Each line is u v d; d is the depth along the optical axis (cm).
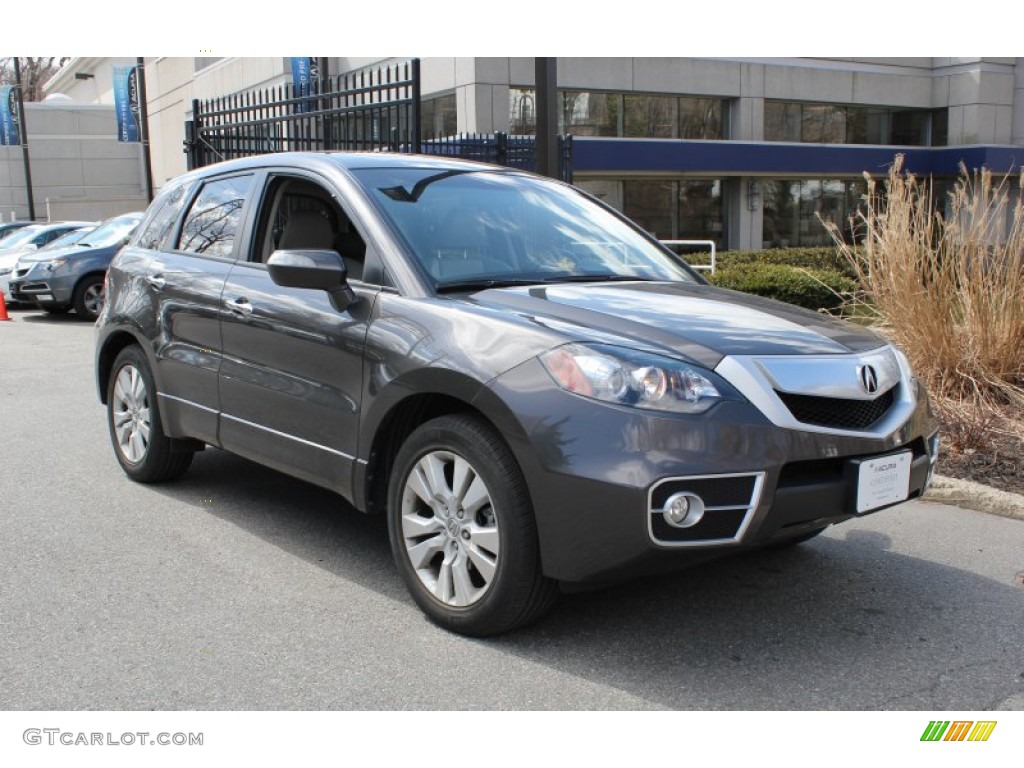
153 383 536
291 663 340
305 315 414
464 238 420
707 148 2308
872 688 329
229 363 463
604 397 318
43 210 3950
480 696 319
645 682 331
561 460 318
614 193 2344
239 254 477
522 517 334
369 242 405
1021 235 690
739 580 427
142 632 365
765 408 321
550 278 418
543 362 330
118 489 555
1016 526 503
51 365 1044
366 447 387
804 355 343
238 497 540
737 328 356
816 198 2645
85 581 415
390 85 982
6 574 423
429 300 377
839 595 410
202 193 531
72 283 1483
